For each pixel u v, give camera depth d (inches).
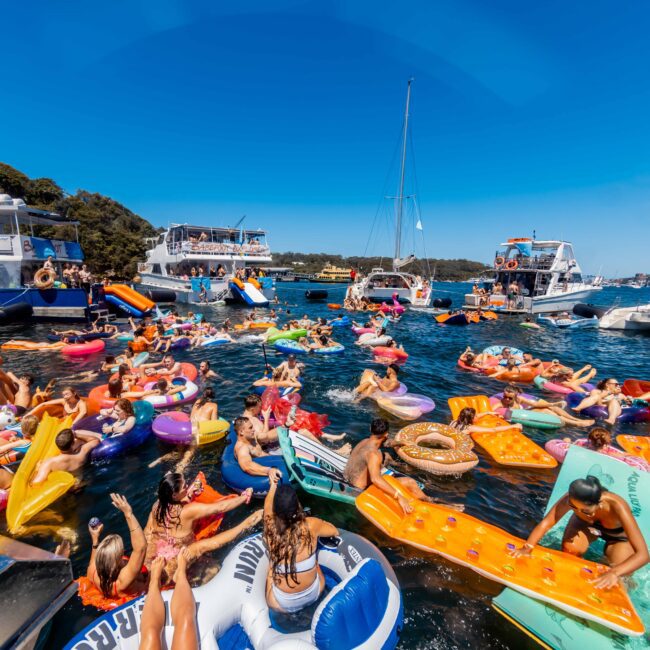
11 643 112.3
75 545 177.0
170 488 162.6
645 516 163.9
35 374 437.1
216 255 1291.8
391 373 370.0
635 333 852.6
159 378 382.0
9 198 796.6
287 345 552.7
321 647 113.0
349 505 201.0
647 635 128.0
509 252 1306.6
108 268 2260.1
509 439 270.2
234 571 136.0
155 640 110.3
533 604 140.6
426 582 156.5
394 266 1412.4
